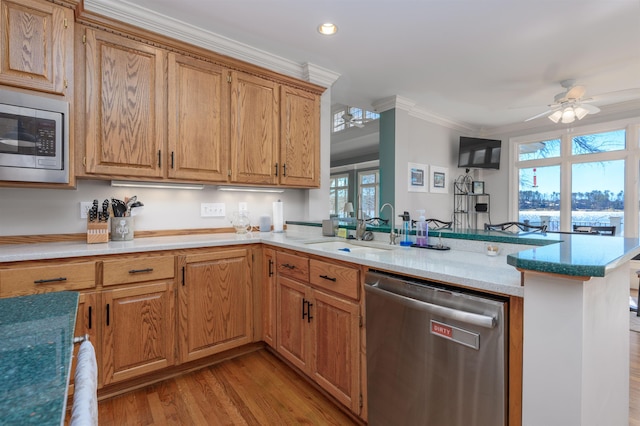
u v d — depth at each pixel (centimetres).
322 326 185
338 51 283
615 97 418
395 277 144
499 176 582
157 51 217
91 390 50
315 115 298
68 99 182
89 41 193
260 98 264
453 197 543
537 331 95
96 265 178
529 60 306
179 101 226
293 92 284
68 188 198
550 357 92
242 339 235
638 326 299
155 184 242
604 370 107
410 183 468
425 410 128
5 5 166
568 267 85
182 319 208
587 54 295
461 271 126
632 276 424
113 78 201
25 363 47
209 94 239
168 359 202
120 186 234
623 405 132
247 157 257
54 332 58
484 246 172
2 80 164
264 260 244
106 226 209
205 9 219
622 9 224
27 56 170
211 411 176
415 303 129
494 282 108
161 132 218
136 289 191
